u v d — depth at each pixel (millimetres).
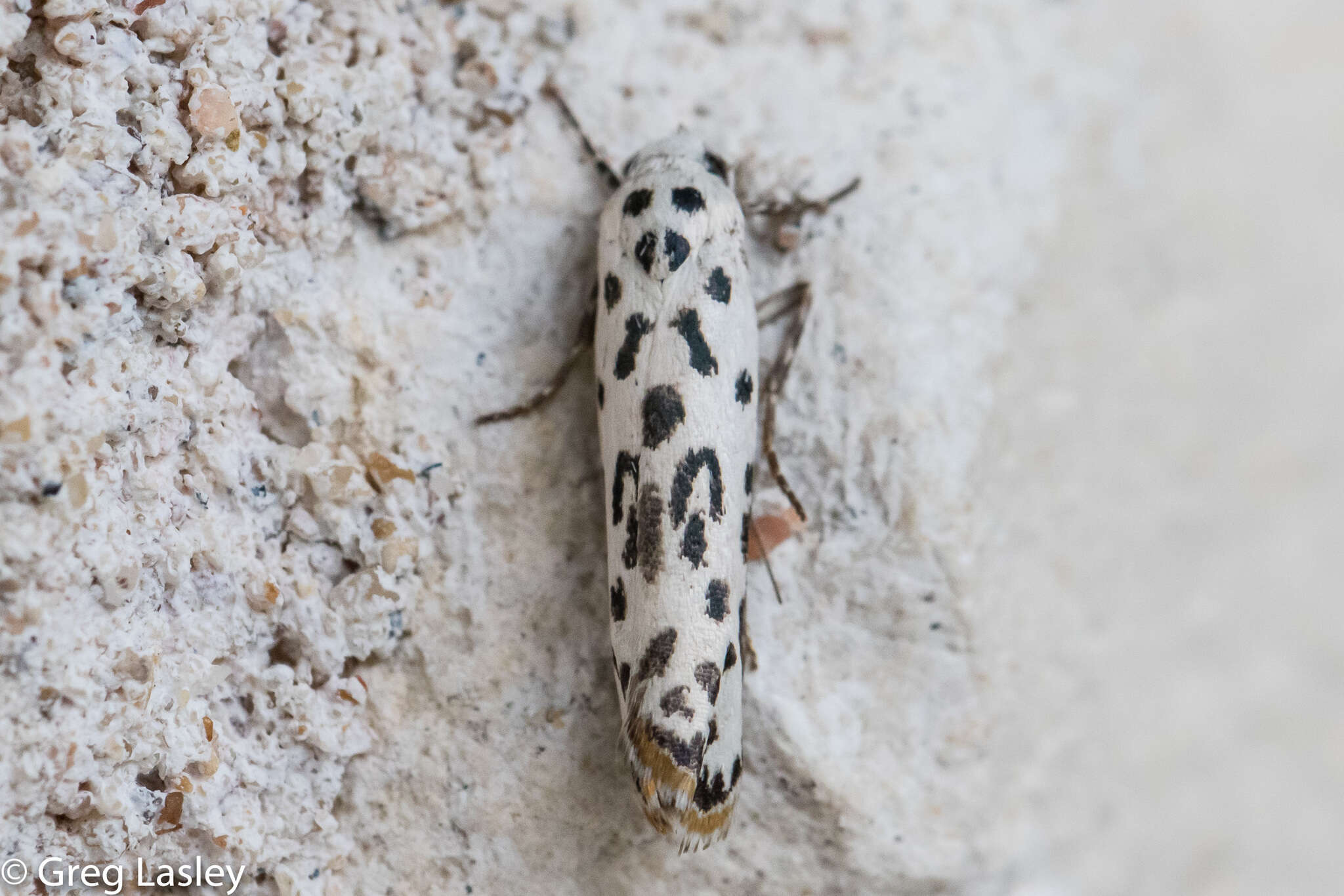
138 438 67
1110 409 79
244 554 69
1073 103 80
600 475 72
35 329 65
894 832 71
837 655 72
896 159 75
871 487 72
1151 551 79
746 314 70
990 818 73
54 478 65
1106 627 77
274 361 70
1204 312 82
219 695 69
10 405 65
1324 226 84
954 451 73
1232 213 83
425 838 70
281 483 70
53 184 66
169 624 68
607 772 71
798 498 72
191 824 68
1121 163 80
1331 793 82
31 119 66
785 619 72
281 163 69
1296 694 82
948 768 72
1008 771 73
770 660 72
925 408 73
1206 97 83
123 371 67
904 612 72
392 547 70
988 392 74
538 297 72
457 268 72
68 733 66
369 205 71
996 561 73
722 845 71
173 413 68
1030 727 74
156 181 68
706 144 74
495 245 73
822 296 73
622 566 68
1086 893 75
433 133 72
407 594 71
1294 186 84
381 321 71
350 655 70
